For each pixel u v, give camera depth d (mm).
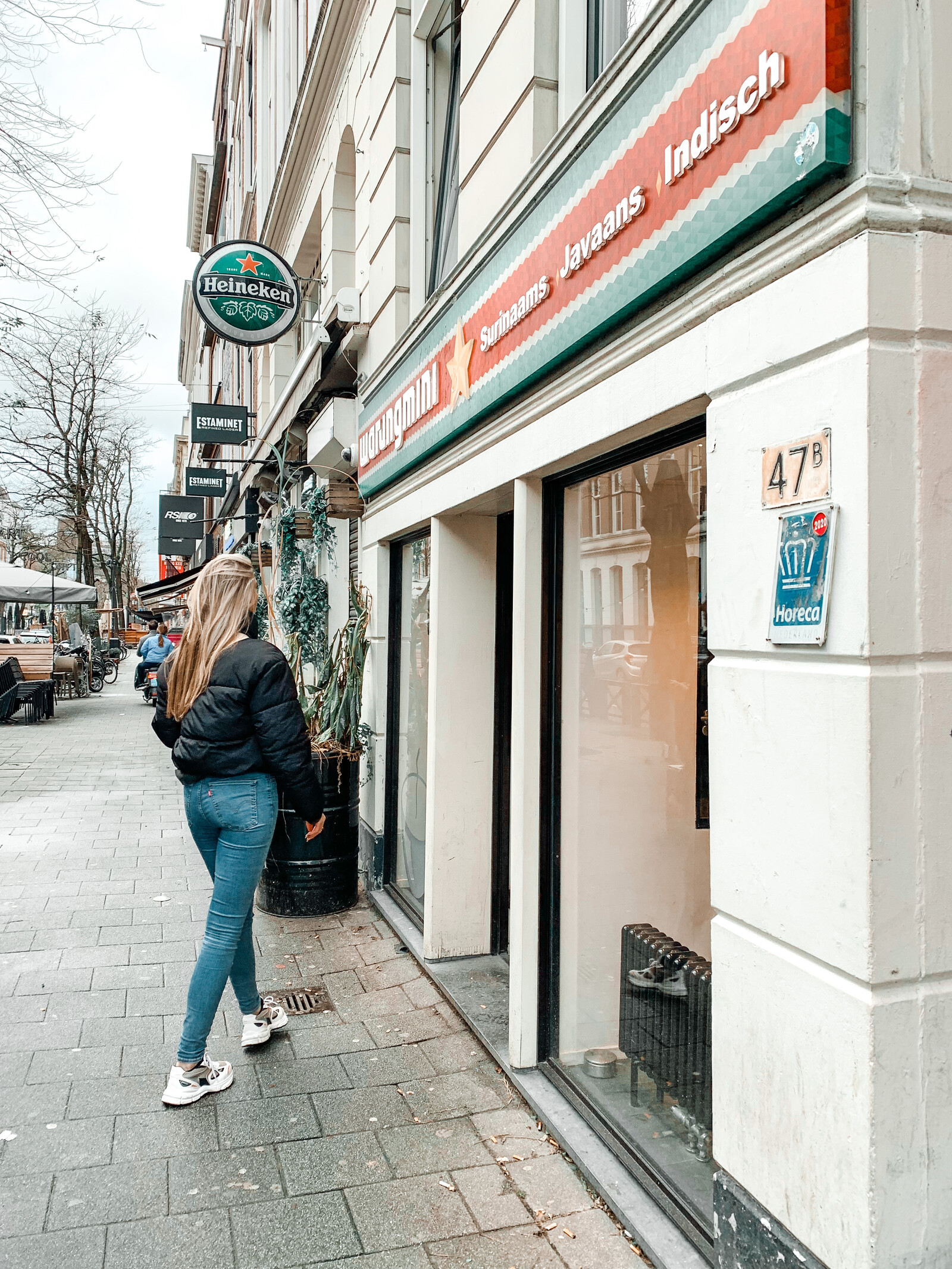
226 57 22125
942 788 1698
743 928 2027
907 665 1684
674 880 2836
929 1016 1673
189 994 3205
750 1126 1976
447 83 5645
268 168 14578
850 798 1675
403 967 4621
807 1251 1794
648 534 2898
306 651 7930
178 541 23562
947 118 1733
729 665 2061
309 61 8391
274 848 5453
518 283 3287
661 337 2359
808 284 1798
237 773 3221
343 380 7254
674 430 2576
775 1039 1894
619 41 3266
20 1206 2592
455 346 4102
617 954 3049
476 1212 2615
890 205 1667
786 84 1769
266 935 5086
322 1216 2582
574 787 3391
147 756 12086
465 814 4668
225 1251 2424
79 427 24438
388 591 6082
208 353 29562
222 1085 3283
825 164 1663
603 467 3059
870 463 1646
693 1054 2541
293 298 7988
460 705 4680
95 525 30422
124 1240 2457
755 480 1967
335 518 7188
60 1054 3531
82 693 22562
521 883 3396
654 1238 2418
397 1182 2758
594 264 2654
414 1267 2383
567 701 3432
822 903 1747
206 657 3268
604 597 3186
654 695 2926
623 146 2467
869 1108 1628
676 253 2191
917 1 1714
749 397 1992
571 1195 2707
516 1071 3396
